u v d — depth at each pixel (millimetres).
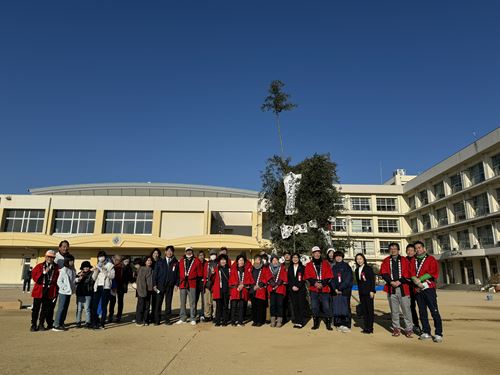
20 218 41969
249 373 5637
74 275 10109
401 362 6383
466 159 42781
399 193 57750
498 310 15875
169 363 6172
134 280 12266
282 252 14414
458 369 5898
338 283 10242
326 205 14930
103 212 41656
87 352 6945
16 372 5512
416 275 8875
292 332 9750
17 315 12703
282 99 15359
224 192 48469
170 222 41719
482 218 40062
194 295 11266
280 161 15398
